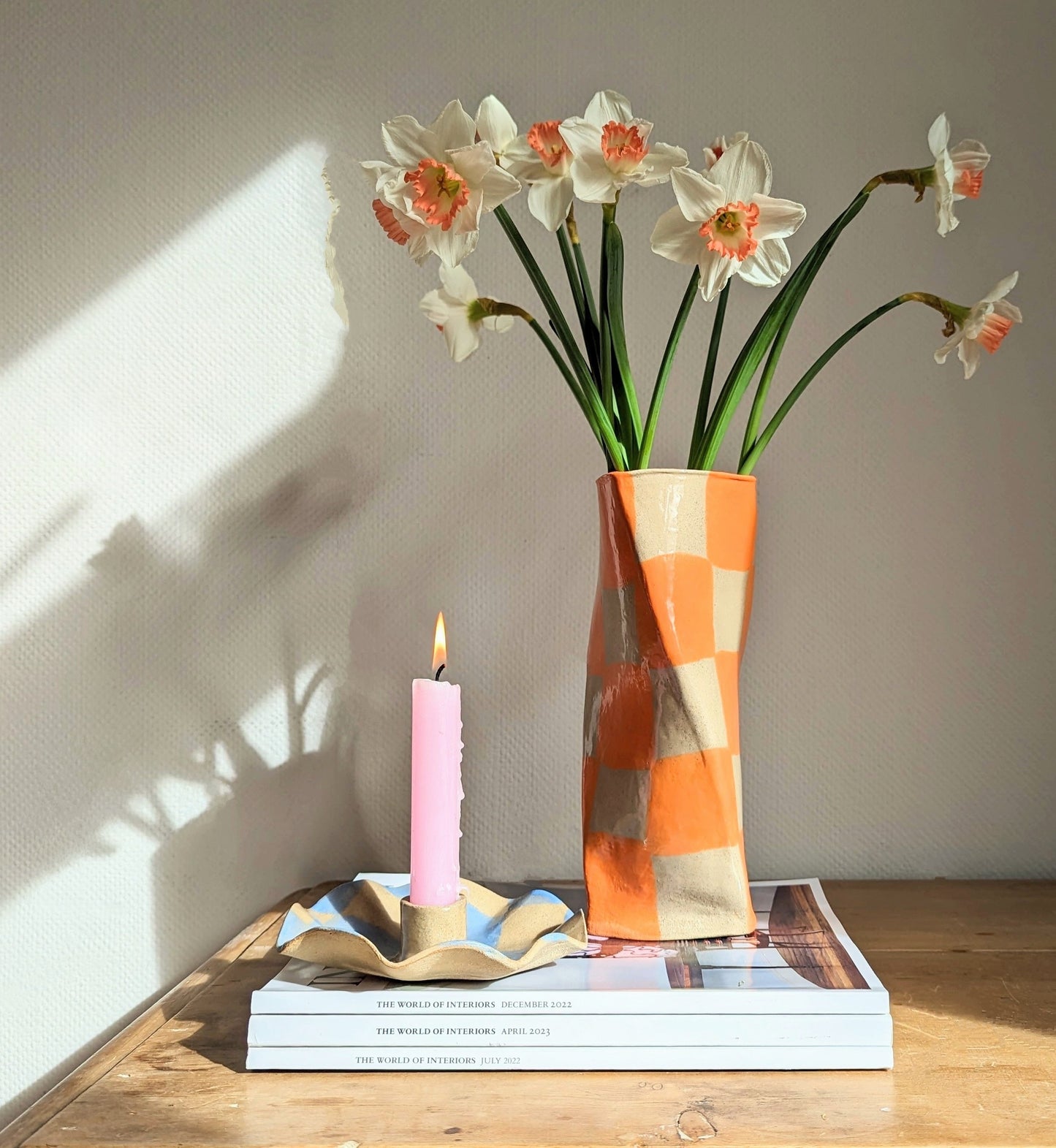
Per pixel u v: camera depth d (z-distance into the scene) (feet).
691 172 2.09
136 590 3.34
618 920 2.40
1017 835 3.24
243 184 3.34
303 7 3.35
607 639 2.45
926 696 3.25
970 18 3.27
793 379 3.26
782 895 2.74
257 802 3.31
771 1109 1.76
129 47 3.35
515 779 3.28
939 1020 2.13
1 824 3.32
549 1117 1.74
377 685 3.30
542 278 2.43
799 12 3.30
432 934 2.11
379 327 3.34
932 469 3.25
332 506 3.33
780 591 3.26
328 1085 1.89
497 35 3.32
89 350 3.35
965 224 3.26
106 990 3.30
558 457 3.29
